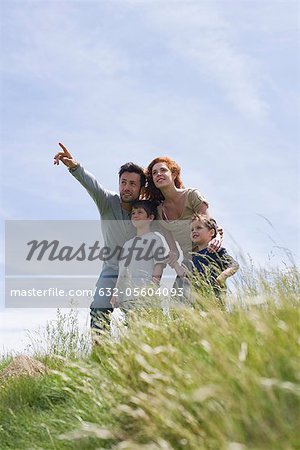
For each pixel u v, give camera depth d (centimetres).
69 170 661
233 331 342
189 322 404
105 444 339
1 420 516
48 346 713
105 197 673
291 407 271
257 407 265
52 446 376
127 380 374
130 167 664
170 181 634
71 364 459
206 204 631
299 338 295
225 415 273
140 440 318
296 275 459
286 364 283
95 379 427
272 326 314
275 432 259
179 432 290
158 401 310
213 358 311
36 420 461
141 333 434
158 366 355
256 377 275
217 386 281
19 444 425
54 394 525
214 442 267
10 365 674
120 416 350
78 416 386
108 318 604
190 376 316
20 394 555
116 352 418
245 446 248
